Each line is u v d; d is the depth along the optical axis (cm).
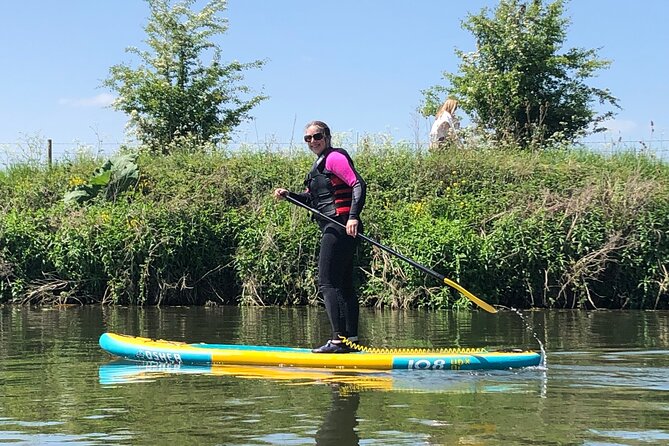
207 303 1155
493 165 1322
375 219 1180
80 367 607
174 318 973
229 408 464
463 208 1208
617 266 1114
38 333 818
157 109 2061
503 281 1118
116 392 510
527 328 851
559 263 1108
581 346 709
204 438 398
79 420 435
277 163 1384
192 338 782
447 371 590
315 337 789
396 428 418
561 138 1789
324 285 643
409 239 1122
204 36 2123
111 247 1175
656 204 1149
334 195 649
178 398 491
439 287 1092
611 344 721
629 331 822
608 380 548
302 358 609
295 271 1160
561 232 1123
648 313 1030
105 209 1235
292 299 1159
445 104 1460
